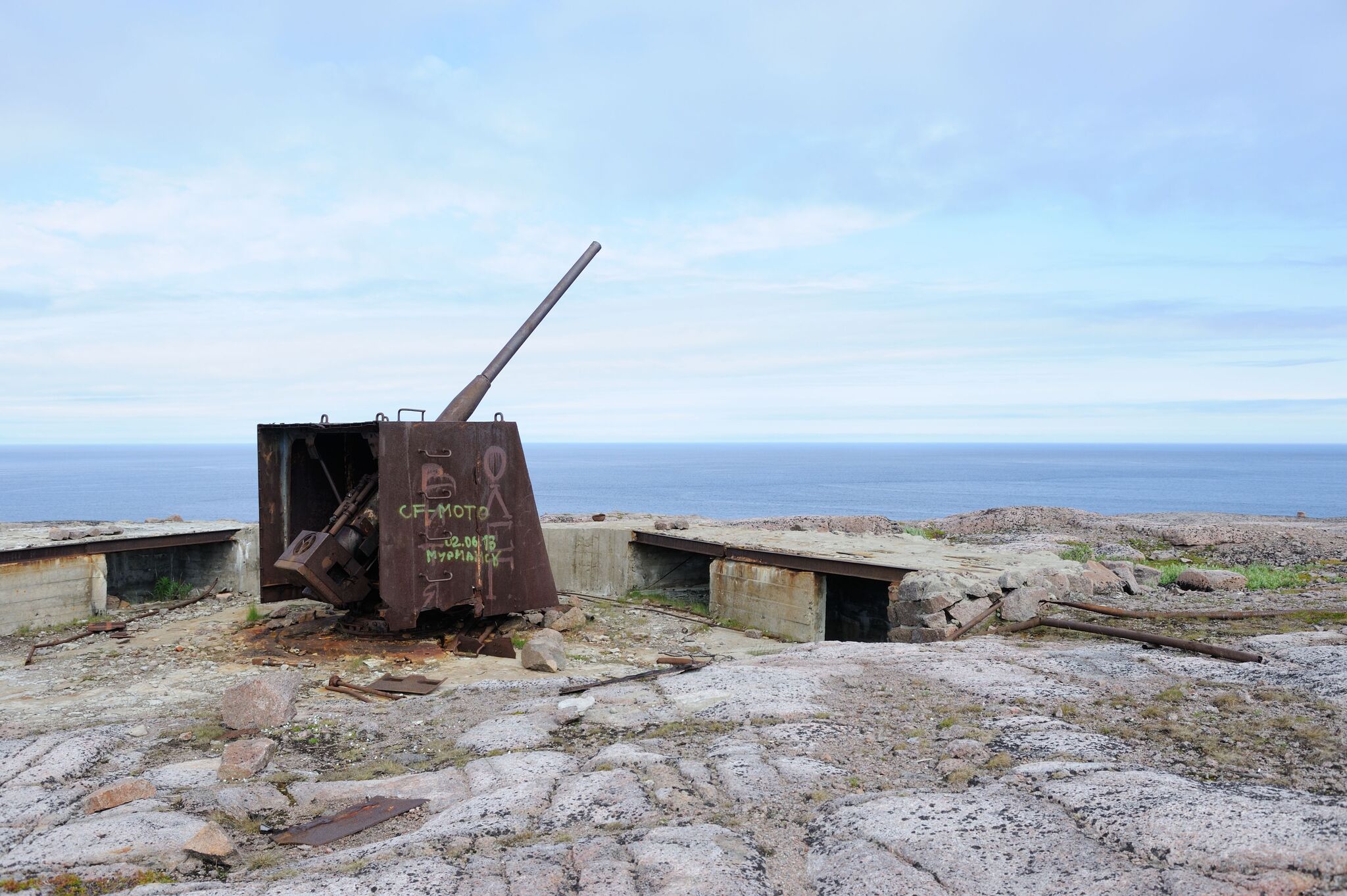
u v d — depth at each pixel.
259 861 3.54
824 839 3.30
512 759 4.59
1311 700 4.75
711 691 5.68
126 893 3.13
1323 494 124.81
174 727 5.89
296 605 11.55
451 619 9.97
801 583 10.66
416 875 3.10
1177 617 7.54
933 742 4.41
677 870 3.00
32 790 4.47
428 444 8.98
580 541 13.84
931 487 147.88
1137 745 4.18
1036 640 7.34
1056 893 2.69
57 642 9.42
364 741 5.46
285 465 10.16
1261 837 2.87
